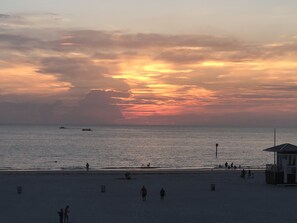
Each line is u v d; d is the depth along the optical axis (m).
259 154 181.25
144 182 70.69
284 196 56.34
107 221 41.81
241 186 65.88
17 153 171.88
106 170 96.88
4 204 50.47
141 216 44.09
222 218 43.34
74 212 45.94
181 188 63.94
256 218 43.31
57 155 165.00
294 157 65.88
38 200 53.28
